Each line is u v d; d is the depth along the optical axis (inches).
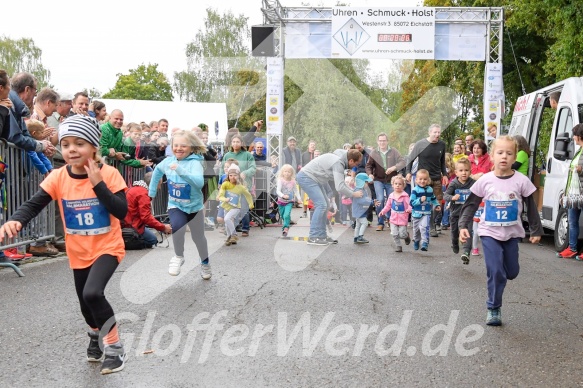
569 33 626.8
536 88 938.1
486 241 213.6
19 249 319.6
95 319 156.9
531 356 173.3
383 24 617.0
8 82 277.9
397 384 150.4
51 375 154.2
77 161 157.2
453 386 149.6
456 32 631.2
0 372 155.6
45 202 161.6
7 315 207.9
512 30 893.8
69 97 345.7
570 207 362.0
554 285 279.1
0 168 269.7
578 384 152.0
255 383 150.3
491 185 218.5
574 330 201.6
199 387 147.6
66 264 306.0
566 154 400.8
